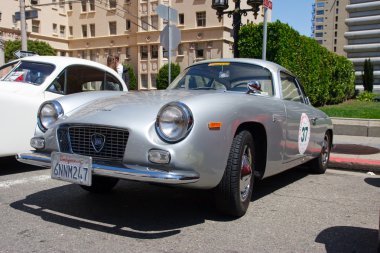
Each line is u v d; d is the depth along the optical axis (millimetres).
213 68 4855
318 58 15562
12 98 5246
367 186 5414
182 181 3004
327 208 4254
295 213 4031
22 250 2930
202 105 3275
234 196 3561
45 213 3777
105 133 3324
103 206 4070
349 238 3369
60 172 3410
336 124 10109
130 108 3439
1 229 3332
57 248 2980
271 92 4672
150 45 46750
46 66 6109
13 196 4316
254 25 12711
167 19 8734
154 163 3092
